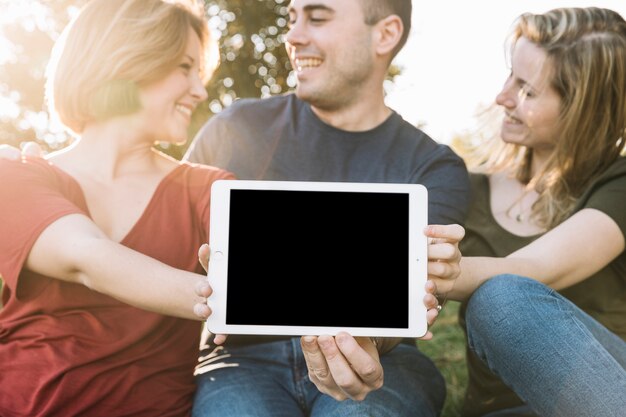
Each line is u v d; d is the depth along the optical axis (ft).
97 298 5.09
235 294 4.45
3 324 5.10
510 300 4.81
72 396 4.87
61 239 4.74
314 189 4.57
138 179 5.58
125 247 4.83
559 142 6.43
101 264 4.68
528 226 6.42
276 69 16.63
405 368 5.80
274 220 4.53
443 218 6.40
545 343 4.66
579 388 4.55
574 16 6.41
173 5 5.68
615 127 6.41
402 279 4.50
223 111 7.18
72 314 5.05
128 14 5.47
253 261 4.48
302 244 4.51
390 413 5.13
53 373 4.83
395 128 6.89
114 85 5.41
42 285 5.05
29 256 4.83
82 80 5.39
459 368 8.97
